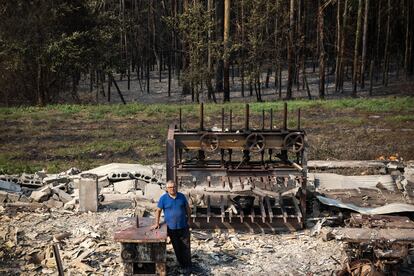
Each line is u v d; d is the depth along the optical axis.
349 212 11.30
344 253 9.53
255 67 32.62
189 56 33.88
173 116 22.50
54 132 19.91
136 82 45.50
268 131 10.71
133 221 9.20
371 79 33.25
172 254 9.55
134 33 46.50
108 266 8.96
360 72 38.28
